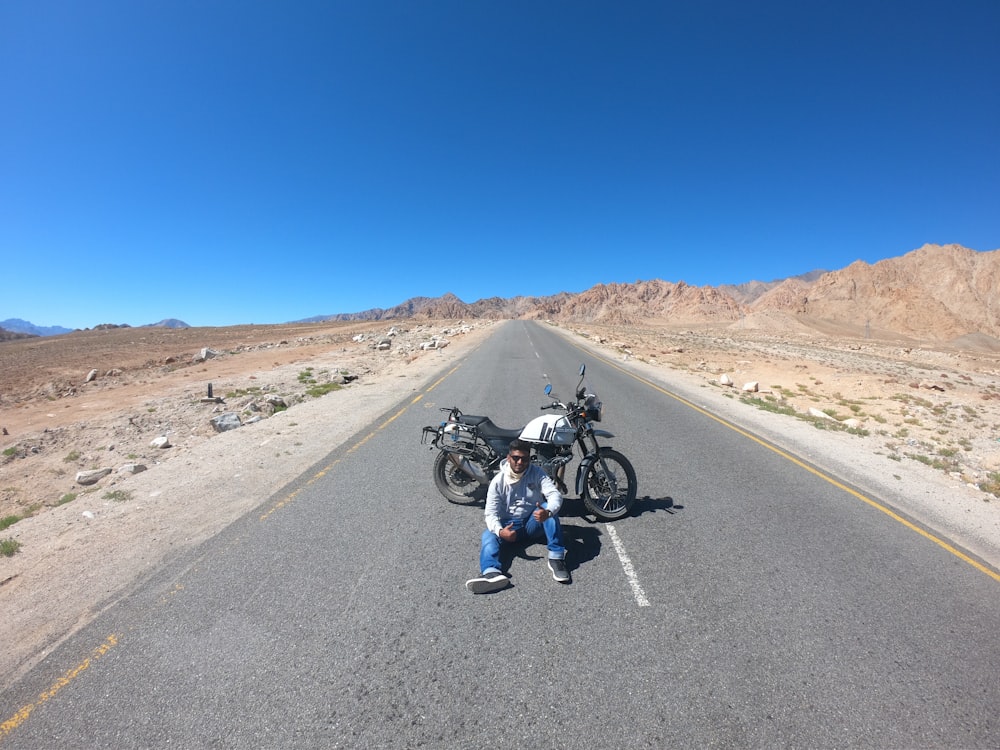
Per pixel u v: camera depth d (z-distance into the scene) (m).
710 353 33.03
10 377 24.31
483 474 5.34
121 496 5.84
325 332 52.50
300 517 5.21
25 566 4.29
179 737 2.55
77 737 2.57
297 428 9.07
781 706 2.74
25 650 3.23
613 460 5.82
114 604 3.70
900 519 5.38
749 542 4.74
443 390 13.39
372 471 6.66
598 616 3.53
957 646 3.29
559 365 20.39
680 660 3.09
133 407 13.79
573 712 2.68
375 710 2.70
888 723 2.64
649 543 4.69
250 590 3.86
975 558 4.55
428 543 4.62
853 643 3.29
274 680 2.93
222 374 20.08
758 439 8.74
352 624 3.44
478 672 2.97
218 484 6.21
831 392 16.92
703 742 2.50
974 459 8.38
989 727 2.63
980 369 44.19
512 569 4.19
